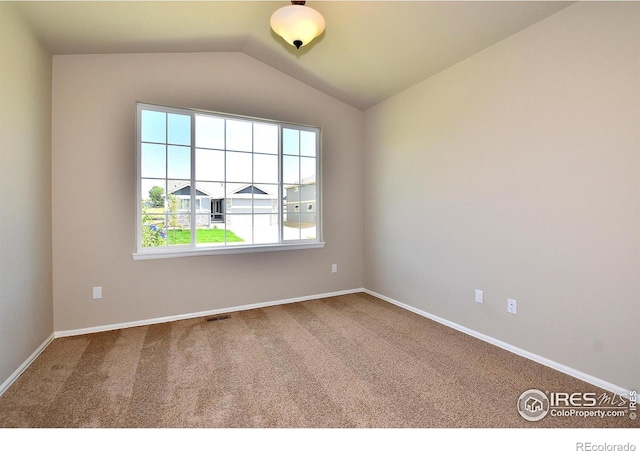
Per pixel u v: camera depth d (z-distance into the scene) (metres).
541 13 2.00
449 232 2.81
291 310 3.31
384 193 3.64
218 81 3.15
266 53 3.16
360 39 2.62
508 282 2.32
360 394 1.79
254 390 1.83
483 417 1.59
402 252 3.39
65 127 2.59
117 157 2.77
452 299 2.80
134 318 2.85
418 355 2.27
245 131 3.40
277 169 3.56
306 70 3.33
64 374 2.00
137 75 2.83
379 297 3.77
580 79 1.87
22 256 2.05
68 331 2.62
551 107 2.02
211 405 1.69
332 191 3.83
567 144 1.94
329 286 3.84
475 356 2.25
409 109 3.25
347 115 3.89
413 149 3.21
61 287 2.60
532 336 2.18
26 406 1.67
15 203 1.96
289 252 3.59
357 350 2.36
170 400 1.73
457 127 2.71
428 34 2.39
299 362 2.17
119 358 2.22
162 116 2.98
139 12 2.24
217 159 3.25
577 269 1.92
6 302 1.85
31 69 2.19
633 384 1.71
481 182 2.50
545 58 2.04
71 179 2.62
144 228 2.92
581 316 1.91
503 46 2.30
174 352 2.32
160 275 2.95
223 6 2.35
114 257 2.77
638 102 1.65
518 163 2.22
